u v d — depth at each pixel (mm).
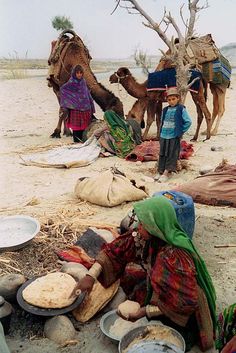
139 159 7977
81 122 9203
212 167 7281
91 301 3625
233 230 5262
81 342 3396
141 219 3115
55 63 9922
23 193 6508
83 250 4316
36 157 8219
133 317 3387
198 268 3207
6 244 4504
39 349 3322
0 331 2834
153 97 8969
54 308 3477
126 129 8461
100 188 5938
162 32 8586
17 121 12477
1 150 9031
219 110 10086
